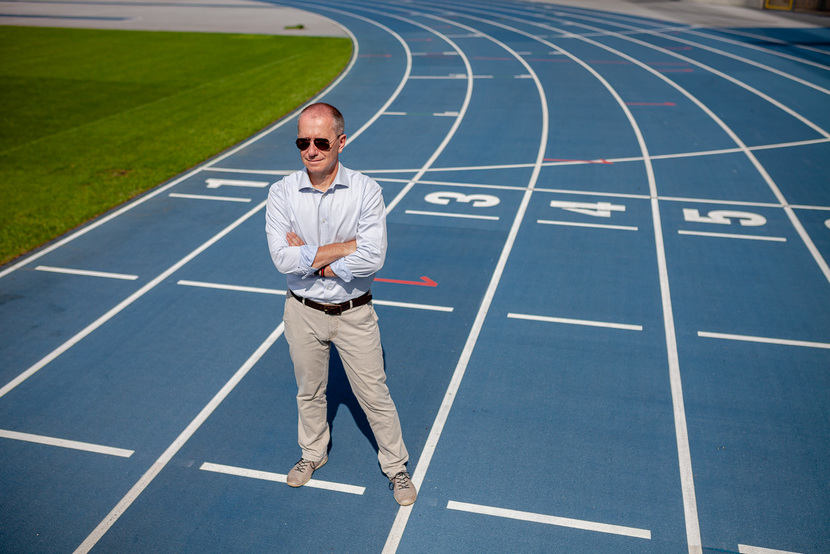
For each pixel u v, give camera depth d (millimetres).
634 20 32125
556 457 5203
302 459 4992
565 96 17516
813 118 15141
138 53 25125
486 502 4770
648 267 8375
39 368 6477
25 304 7703
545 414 5707
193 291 7961
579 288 7887
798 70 20156
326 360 4363
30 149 13734
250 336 6984
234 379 6266
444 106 16750
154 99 18078
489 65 21609
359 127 15133
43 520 4680
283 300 7727
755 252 8727
